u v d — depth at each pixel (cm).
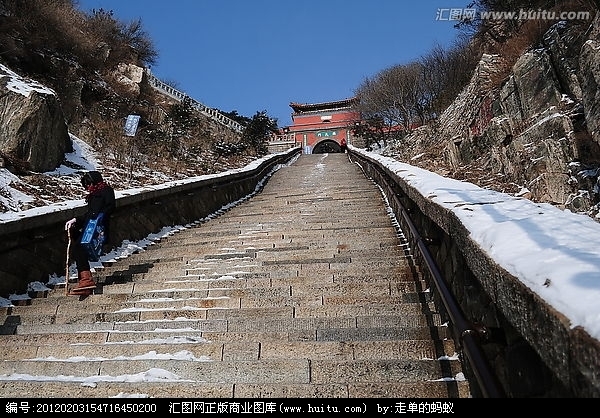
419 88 2456
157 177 1233
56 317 464
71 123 1290
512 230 273
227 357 366
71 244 536
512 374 238
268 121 2452
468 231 313
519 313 203
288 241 690
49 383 338
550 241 242
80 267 525
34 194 829
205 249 689
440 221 416
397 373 325
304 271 539
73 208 657
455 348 343
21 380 348
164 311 451
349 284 476
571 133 748
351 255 591
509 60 1134
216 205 1158
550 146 766
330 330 385
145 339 408
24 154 937
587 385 142
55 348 395
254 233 761
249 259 610
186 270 580
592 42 732
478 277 276
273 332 392
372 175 1458
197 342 391
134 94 1752
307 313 426
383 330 379
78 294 518
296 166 2100
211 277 550
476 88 1288
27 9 1384
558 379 179
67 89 1355
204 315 444
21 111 947
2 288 518
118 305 482
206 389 320
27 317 468
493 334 250
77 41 1570
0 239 519
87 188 568
